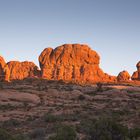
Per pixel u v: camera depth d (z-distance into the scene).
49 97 71.94
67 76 127.38
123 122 33.53
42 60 132.88
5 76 113.62
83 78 126.44
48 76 127.19
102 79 128.50
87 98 71.12
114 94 76.69
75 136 23.48
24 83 95.00
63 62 130.38
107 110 47.69
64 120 37.62
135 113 41.47
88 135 24.36
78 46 134.38
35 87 84.69
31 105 60.22
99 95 76.25
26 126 35.91
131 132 23.70
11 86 83.75
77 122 35.72
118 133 23.80
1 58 119.19
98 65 133.38
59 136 22.72
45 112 50.62
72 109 53.38
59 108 55.22
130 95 76.12
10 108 55.91
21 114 48.91
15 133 30.86
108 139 22.97
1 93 67.31
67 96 74.12
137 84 117.38
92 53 133.25
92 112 45.25
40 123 36.84
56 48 135.62
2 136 24.62
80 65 130.50
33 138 26.58
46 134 27.33
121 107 53.44
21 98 65.38
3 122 40.16
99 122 24.81
